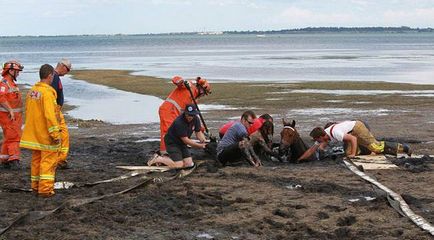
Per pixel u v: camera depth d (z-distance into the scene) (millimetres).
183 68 53000
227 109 22438
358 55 79812
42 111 9258
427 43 161000
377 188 9594
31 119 9320
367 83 32562
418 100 24391
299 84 32438
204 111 21875
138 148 14438
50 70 9344
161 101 26359
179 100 12609
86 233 7562
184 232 7613
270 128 12500
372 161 11781
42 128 9312
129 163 12500
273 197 9250
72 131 17766
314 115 20344
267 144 12516
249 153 11734
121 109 23656
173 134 11562
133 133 17203
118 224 7949
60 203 9070
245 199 9047
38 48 154250
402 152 12406
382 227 7641
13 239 7348
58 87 11383
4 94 11469
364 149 12352
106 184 10328
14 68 11648
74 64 65000
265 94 27438
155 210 8570
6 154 11781
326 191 9562
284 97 26094
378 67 50281
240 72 45750
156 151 13312
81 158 13148
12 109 11625
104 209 8570
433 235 7262
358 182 10164
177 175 10781
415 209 8469
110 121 20172
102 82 37250
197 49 130500
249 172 11078
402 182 10148
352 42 186625
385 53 86750
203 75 42406
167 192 9594
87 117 21328
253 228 7684
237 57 78938
